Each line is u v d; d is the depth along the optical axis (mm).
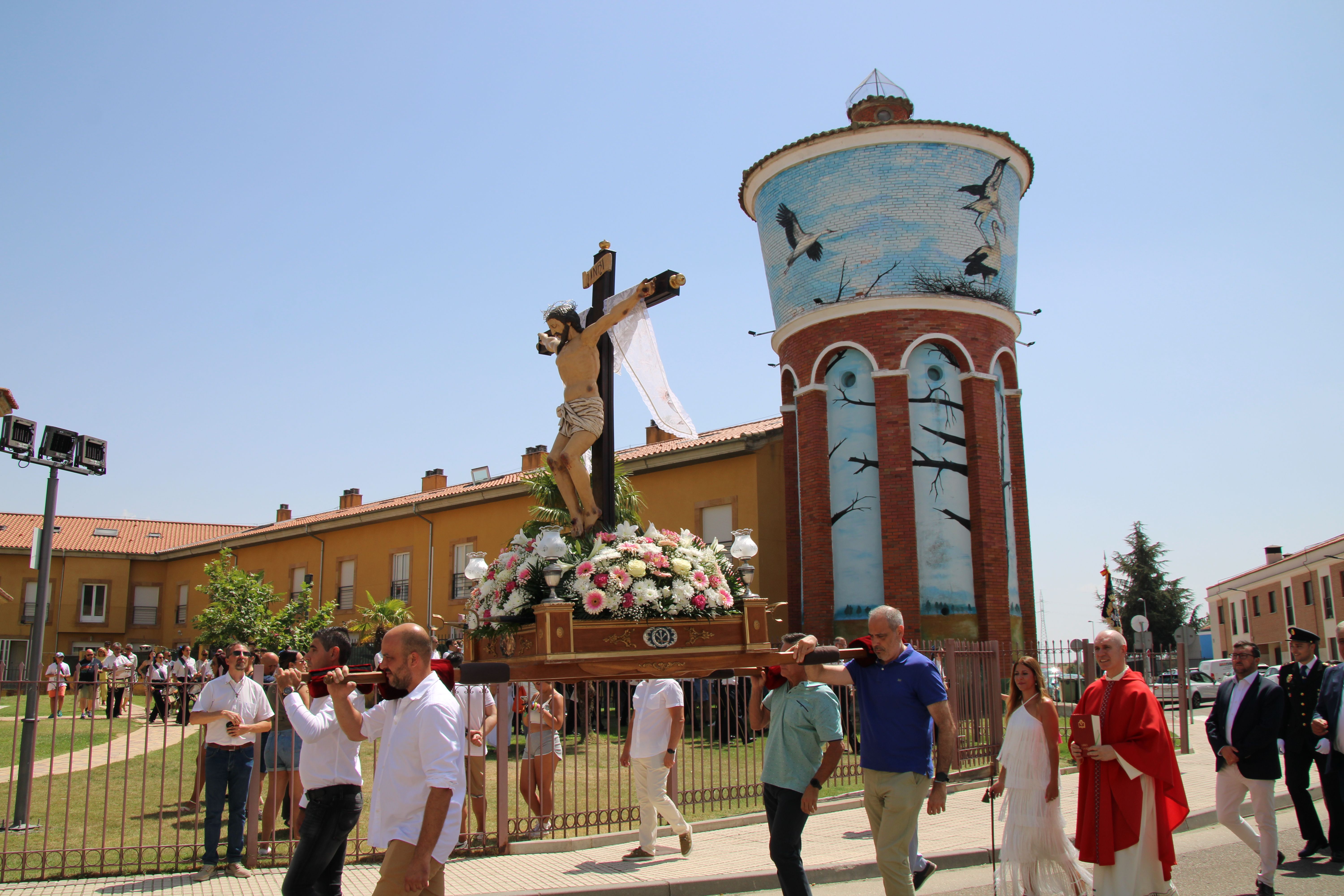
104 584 46781
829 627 21281
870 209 21656
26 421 11094
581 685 11203
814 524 21734
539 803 10547
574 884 8203
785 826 6129
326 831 5898
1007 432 22578
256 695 8938
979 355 21719
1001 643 20359
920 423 21266
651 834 9359
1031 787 6883
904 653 6184
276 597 26125
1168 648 58844
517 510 30078
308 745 5988
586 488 7961
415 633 5047
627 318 8352
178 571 47031
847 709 13828
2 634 44875
